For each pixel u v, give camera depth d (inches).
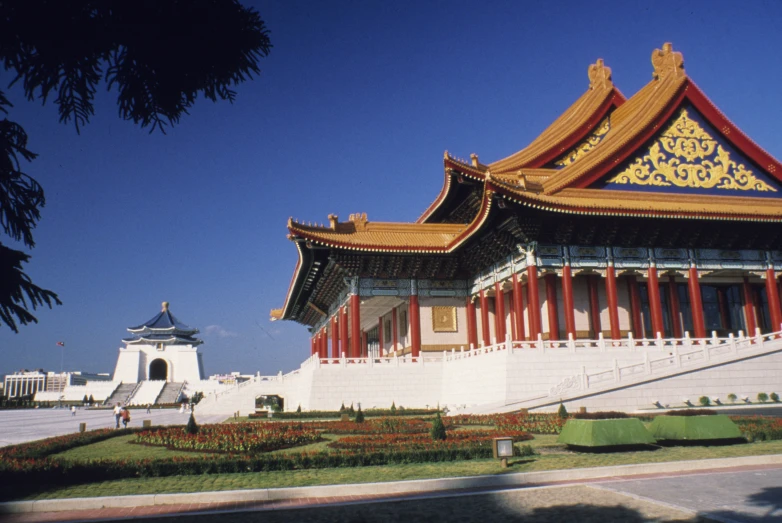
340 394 1958.7
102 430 1476.4
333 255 2213.3
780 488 594.6
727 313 2343.8
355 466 805.2
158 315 6200.8
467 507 554.9
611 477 694.5
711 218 1915.6
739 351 1625.2
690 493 581.9
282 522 516.7
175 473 772.0
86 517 565.9
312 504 585.3
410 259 2284.7
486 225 1958.7
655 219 1932.8
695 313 2028.8
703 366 1587.1
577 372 1704.0
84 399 4387.3
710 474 685.3
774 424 1034.1
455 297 2364.7
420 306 2335.1
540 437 1105.4
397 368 2023.9
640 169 2091.5
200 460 794.8
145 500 613.9
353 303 2252.7
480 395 1797.5
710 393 1578.5
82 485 713.6
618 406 1525.6
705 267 2073.1
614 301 1963.6
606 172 2042.3
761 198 2134.6
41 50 380.2
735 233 2068.2
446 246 2194.9
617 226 1957.4
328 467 800.9
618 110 2434.8
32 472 724.0
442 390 2042.3
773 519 477.1
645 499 559.5
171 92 429.1
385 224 2326.5
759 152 2178.9
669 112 2111.2
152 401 4311.0
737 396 1590.8
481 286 2276.1
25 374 6092.5
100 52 399.2
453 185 2154.3
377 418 1638.8
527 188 1919.3
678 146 2140.7
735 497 559.5
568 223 1931.6
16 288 358.9
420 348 2285.9
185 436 1168.8
